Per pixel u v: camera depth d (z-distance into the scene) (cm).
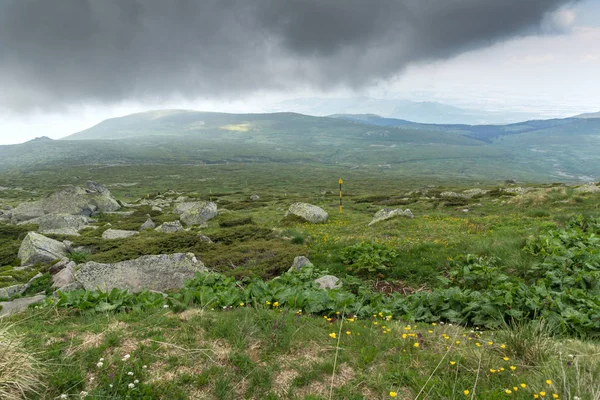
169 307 833
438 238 1931
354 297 963
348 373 553
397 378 531
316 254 1767
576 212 2252
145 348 604
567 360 564
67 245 2538
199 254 2000
